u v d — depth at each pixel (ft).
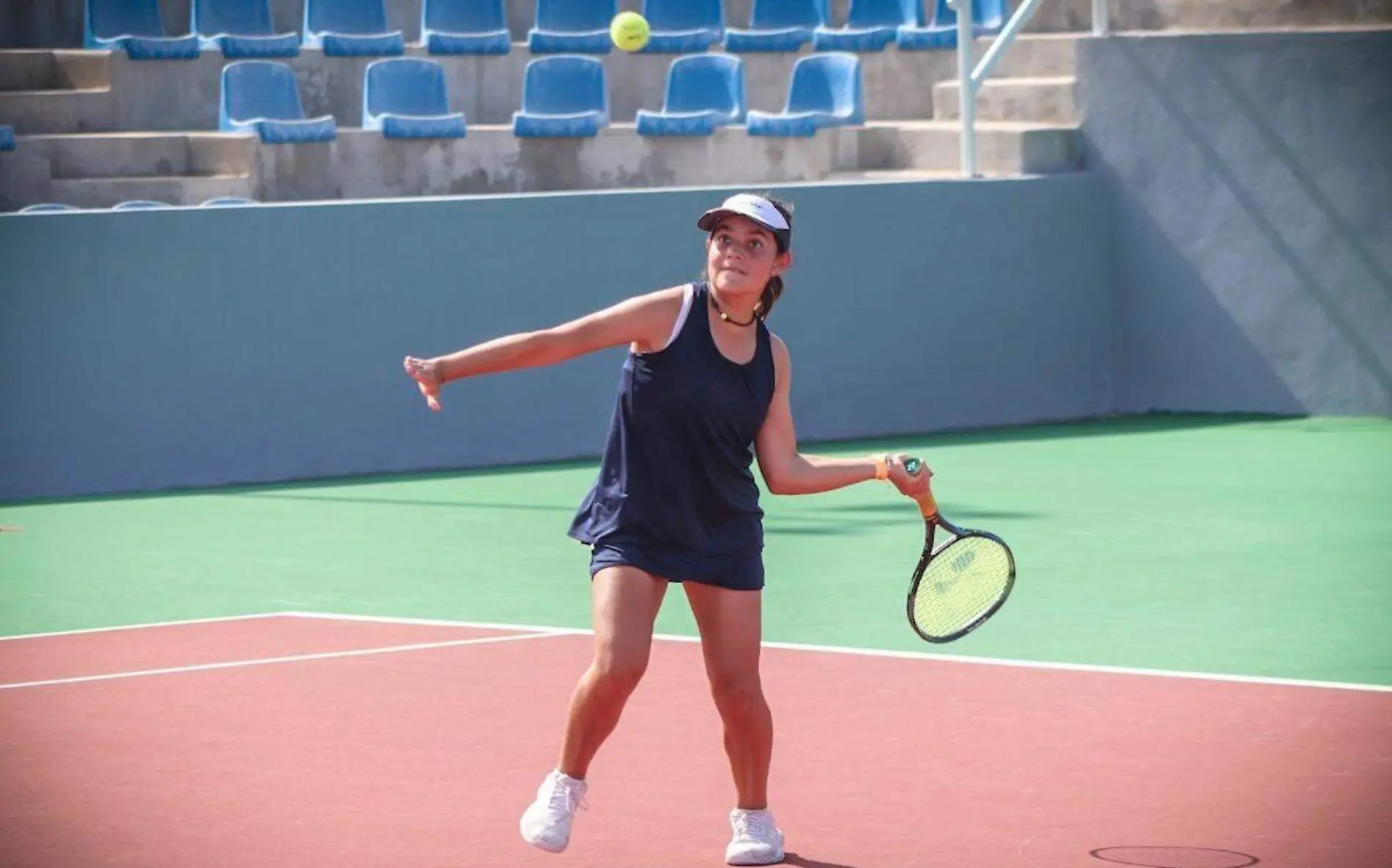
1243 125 151.64
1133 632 80.74
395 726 65.26
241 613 86.63
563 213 137.08
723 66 171.01
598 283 138.62
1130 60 156.04
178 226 126.21
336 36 171.12
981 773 58.90
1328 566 95.61
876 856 50.65
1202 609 85.71
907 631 80.89
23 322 122.52
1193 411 156.46
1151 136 155.53
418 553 102.27
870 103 177.58
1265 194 151.23
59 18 178.40
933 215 149.79
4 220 121.49
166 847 51.90
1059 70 166.20
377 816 54.70
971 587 53.06
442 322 134.41
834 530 107.65
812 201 145.07
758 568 49.57
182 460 127.54
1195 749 61.62
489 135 160.97
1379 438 140.05
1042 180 154.30
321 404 131.34
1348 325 149.28
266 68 162.71
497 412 137.18
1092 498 117.50
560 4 180.45
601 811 55.01
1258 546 101.30
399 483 128.36
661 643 78.23
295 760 61.00
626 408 48.32
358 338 132.05
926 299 150.10
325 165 156.66
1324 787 57.06
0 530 110.42
